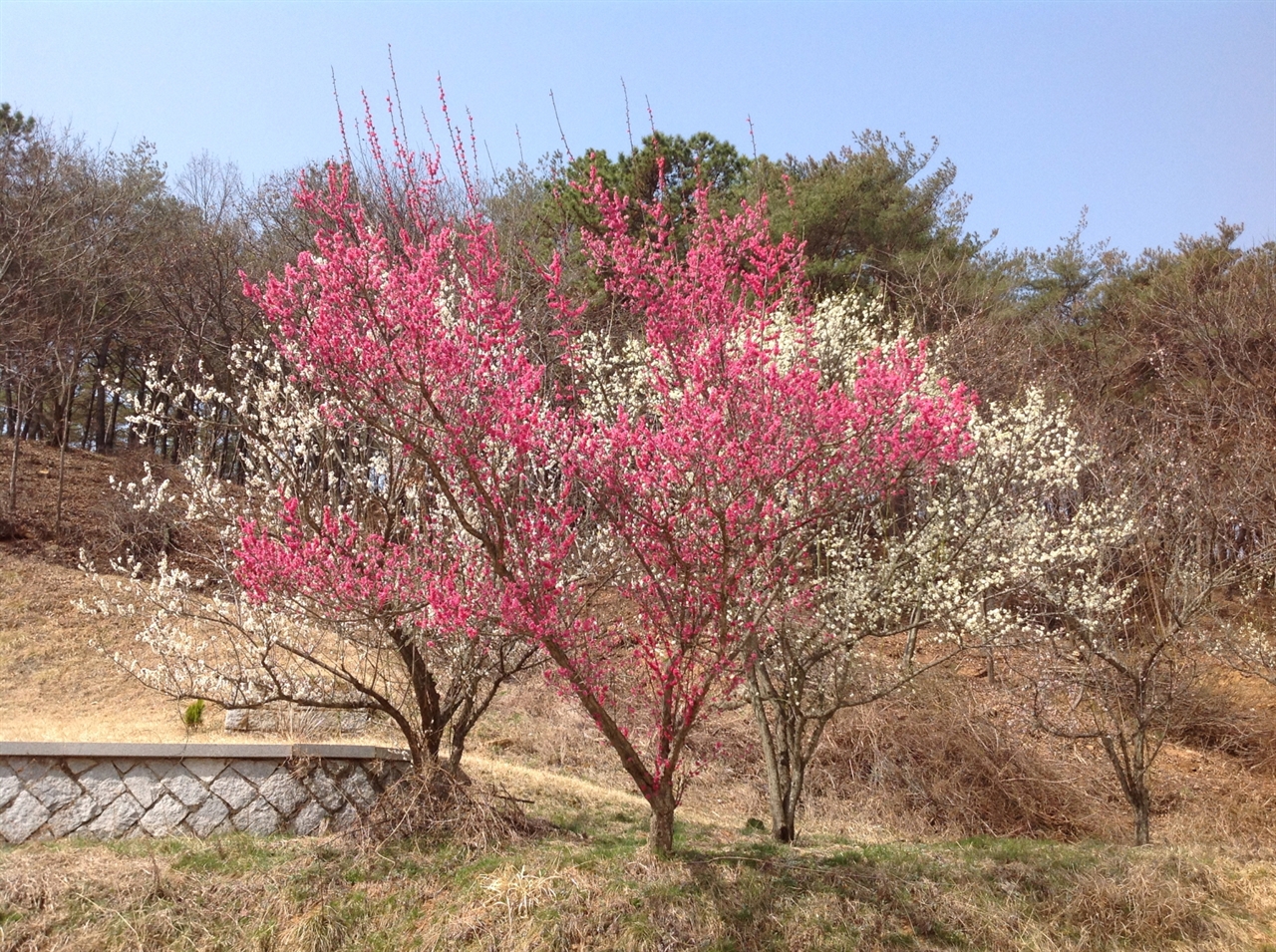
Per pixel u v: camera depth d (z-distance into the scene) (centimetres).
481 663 831
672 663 670
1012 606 1373
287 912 644
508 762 1132
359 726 973
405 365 595
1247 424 1490
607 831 875
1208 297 1944
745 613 705
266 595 719
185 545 1577
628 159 1655
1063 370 1820
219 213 2253
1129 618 1245
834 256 1959
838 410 610
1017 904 727
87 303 2059
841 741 1275
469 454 641
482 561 743
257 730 935
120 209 2203
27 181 1964
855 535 1005
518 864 705
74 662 1173
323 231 608
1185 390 1788
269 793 776
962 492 1060
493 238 718
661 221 650
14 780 717
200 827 748
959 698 1335
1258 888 793
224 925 630
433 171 645
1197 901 759
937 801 1193
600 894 668
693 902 666
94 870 654
